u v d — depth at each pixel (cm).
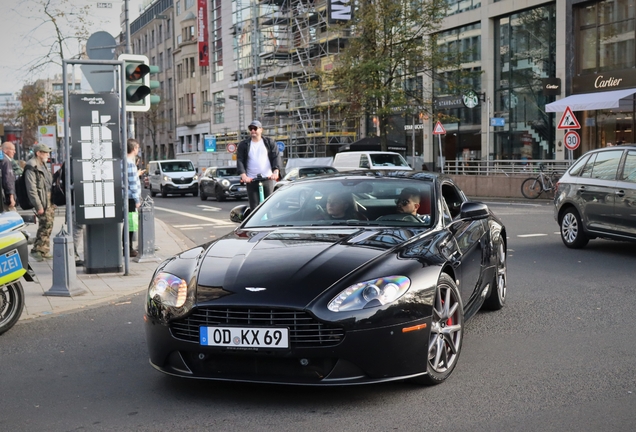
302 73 4841
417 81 3888
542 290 803
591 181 1112
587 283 841
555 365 504
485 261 629
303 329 414
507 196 2705
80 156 944
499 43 3544
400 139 4197
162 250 1267
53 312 746
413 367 430
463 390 449
